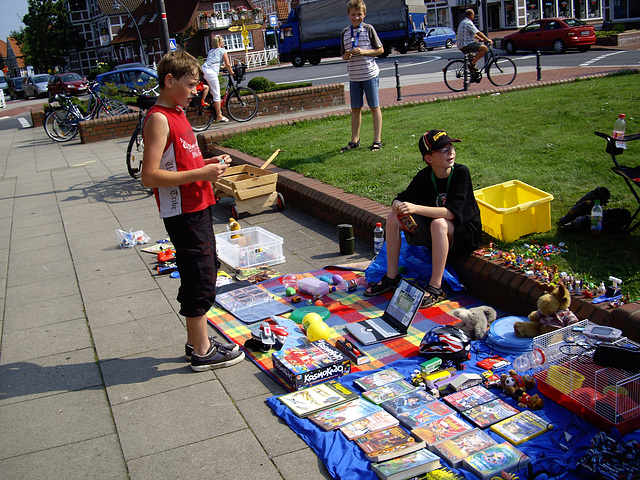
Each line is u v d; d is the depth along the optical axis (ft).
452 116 31.50
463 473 9.14
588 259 14.47
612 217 15.55
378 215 19.02
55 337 15.06
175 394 12.10
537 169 20.71
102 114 54.70
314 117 37.99
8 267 20.67
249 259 18.81
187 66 11.57
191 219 12.04
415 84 56.03
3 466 10.21
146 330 15.07
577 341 11.25
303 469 9.55
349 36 25.76
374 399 11.13
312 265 18.71
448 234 15.15
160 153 11.58
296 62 110.93
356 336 13.66
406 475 9.07
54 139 50.29
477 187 19.61
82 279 18.95
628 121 25.04
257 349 13.50
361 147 28.19
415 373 12.08
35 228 25.07
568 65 60.39
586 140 23.04
